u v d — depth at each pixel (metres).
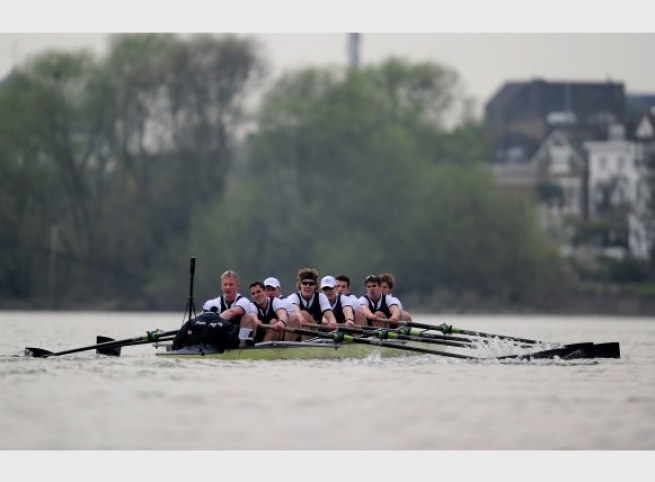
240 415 60.41
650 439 55.84
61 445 53.03
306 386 71.88
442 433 56.56
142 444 53.41
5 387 69.25
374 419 59.88
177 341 90.94
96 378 74.62
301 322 93.69
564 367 88.62
